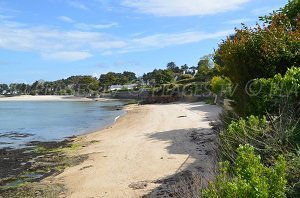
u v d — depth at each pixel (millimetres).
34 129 28141
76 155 14852
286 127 5828
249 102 9203
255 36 10414
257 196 3422
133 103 67062
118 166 11891
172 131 18625
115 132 21391
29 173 12281
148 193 8742
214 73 48938
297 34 10180
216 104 35250
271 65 10039
